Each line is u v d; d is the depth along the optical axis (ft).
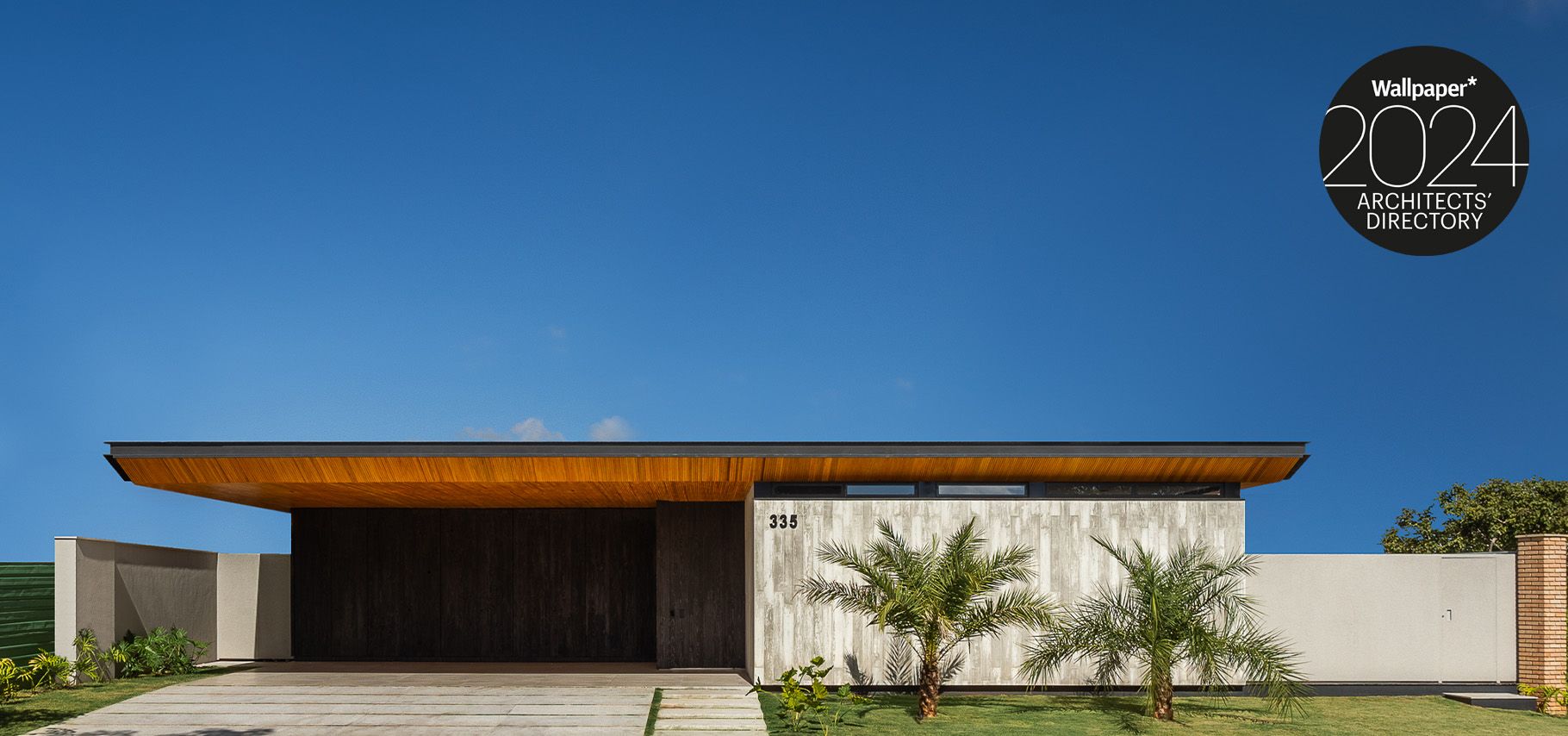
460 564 67.21
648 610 67.00
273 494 55.62
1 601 47.75
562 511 67.56
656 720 41.11
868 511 48.91
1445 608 52.65
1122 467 48.47
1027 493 49.32
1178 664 49.01
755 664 48.16
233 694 46.91
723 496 57.72
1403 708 46.29
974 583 41.86
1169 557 48.85
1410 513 86.79
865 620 48.42
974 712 42.98
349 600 66.80
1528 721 43.27
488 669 59.21
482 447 47.03
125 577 55.16
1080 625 45.88
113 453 46.70
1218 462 48.39
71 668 49.32
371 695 46.60
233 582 66.90
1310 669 52.21
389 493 54.95
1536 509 78.59
